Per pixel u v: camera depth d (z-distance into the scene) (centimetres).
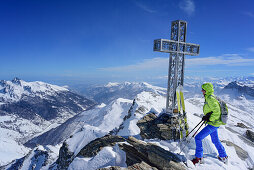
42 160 6862
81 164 980
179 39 1228
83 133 3697
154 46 1235
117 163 845
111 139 1297
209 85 745
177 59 1220
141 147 834
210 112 737
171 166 690
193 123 1268
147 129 1270
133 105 4256
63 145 3581
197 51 1284
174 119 1192
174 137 1090
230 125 2177
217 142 808
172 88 1266
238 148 1142
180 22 1223
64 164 3173
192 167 730
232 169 777
